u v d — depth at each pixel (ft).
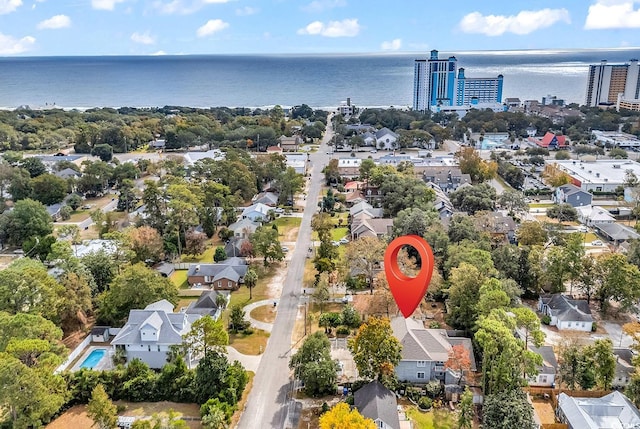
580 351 217.36
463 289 249.96
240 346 247.91
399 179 453.17
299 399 210.38
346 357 238.07
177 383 209.87
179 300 296.30
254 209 422.82
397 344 207.82
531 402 209.67
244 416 200.13
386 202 436.76
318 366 210.18
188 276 318.04
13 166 501.15
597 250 358.43
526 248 308.40
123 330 237.45
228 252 348.18
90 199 500.74
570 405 195.83
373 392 196.13
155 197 370.32
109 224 386.11
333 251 335.67
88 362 236.63
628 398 201.05
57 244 288.92
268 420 197.88
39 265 280.72
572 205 455.22
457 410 203.82
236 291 307.37
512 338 190.60
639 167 541.75
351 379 220.02
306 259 352.08
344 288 309.83
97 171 510.17
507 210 442.09
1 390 169.99
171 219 358.64
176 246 358.23
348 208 462.60
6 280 230.68
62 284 255.29
